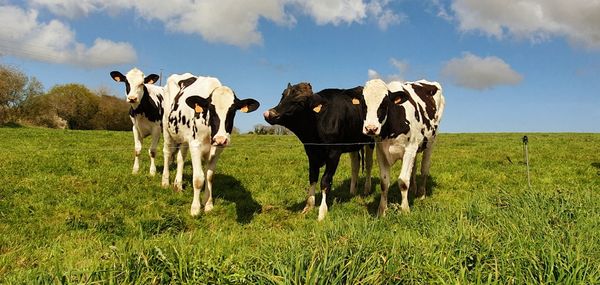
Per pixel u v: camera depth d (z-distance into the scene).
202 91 8.76
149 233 7.10
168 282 4.12
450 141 24.73
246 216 8.36
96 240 6.46
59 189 9.29
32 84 51.47
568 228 5.54
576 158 16.30
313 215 8.49
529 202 7.09
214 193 9.91
